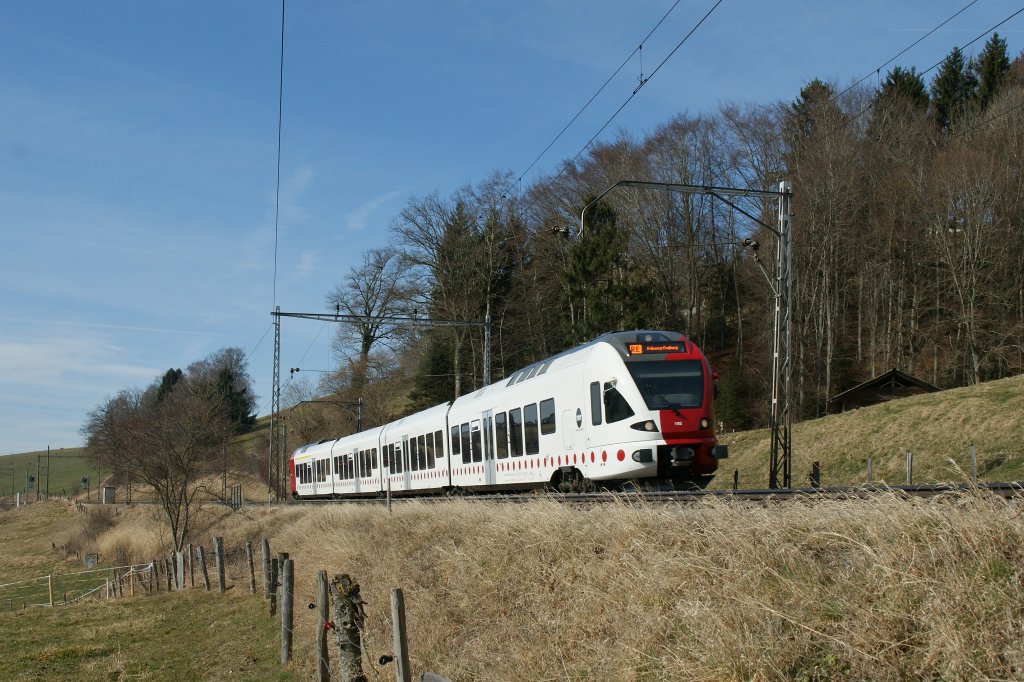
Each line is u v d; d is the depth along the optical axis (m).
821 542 7.10
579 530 10.09
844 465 30.06
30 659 14.96
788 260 20.42
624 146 51.09
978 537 5.75
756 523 7.73
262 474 68.38
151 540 39.97
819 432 33.75
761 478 31.92
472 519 13.46
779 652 5.77
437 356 57.47
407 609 10.98
